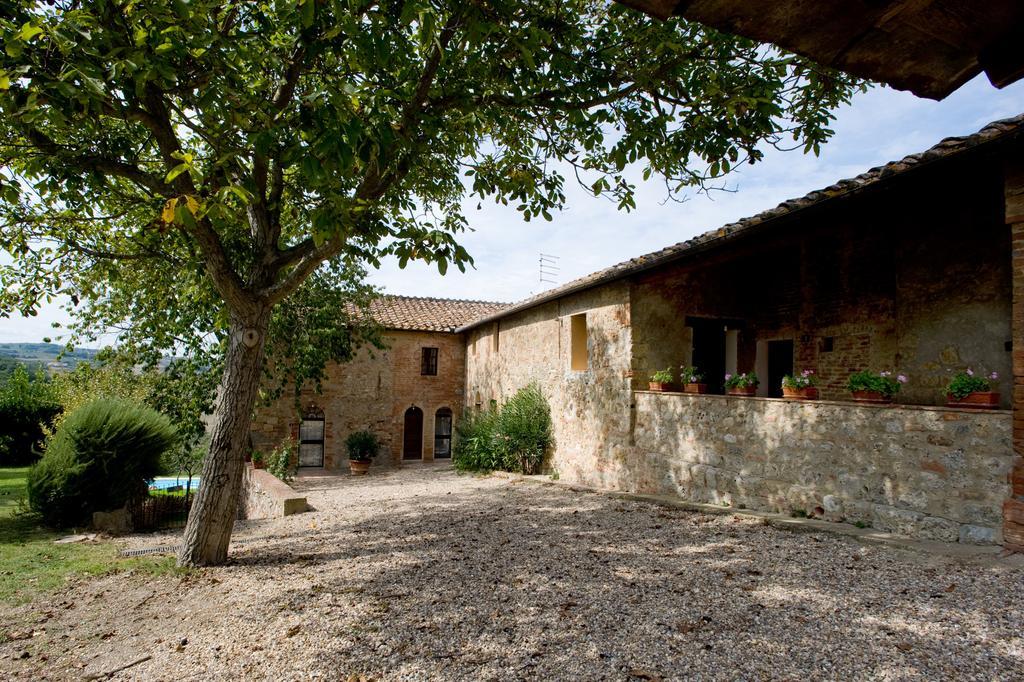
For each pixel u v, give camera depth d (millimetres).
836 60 1346
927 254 7195
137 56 3588
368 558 6051
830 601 4156
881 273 7879
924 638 3492
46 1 4121
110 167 5102
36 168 4715
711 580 4781
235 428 6160
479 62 5621
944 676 3055
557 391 12250
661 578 4910
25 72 3518
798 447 6766
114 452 9117
